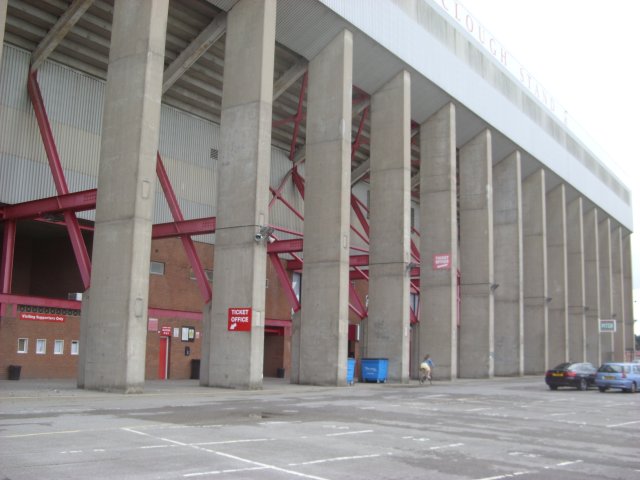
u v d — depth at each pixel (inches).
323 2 1219.2
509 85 2032.5
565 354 2395.4
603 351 3056.1
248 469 369.1
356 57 1392.7
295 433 529.7
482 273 1836.9
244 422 594.6
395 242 1421.0
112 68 954.1
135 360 869.8
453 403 898.1
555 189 2504.9
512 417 725.9
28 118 1173.1
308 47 1301.7
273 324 1571.1
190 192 1470.2
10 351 1072.2
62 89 1236.5
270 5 1099.9
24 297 1075.3
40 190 1179.3
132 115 912.9
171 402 778.8
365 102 1558.8
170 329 1339.8
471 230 1873.8
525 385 1465.3
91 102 1284.4
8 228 1096.8
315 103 1298.0
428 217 1679.4
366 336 1446.9
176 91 1416.1
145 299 888.9
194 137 1497.3
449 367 1582.2
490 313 1807.3
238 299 1038.4
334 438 509.0
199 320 1401.3
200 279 1107.3
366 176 1958.7
